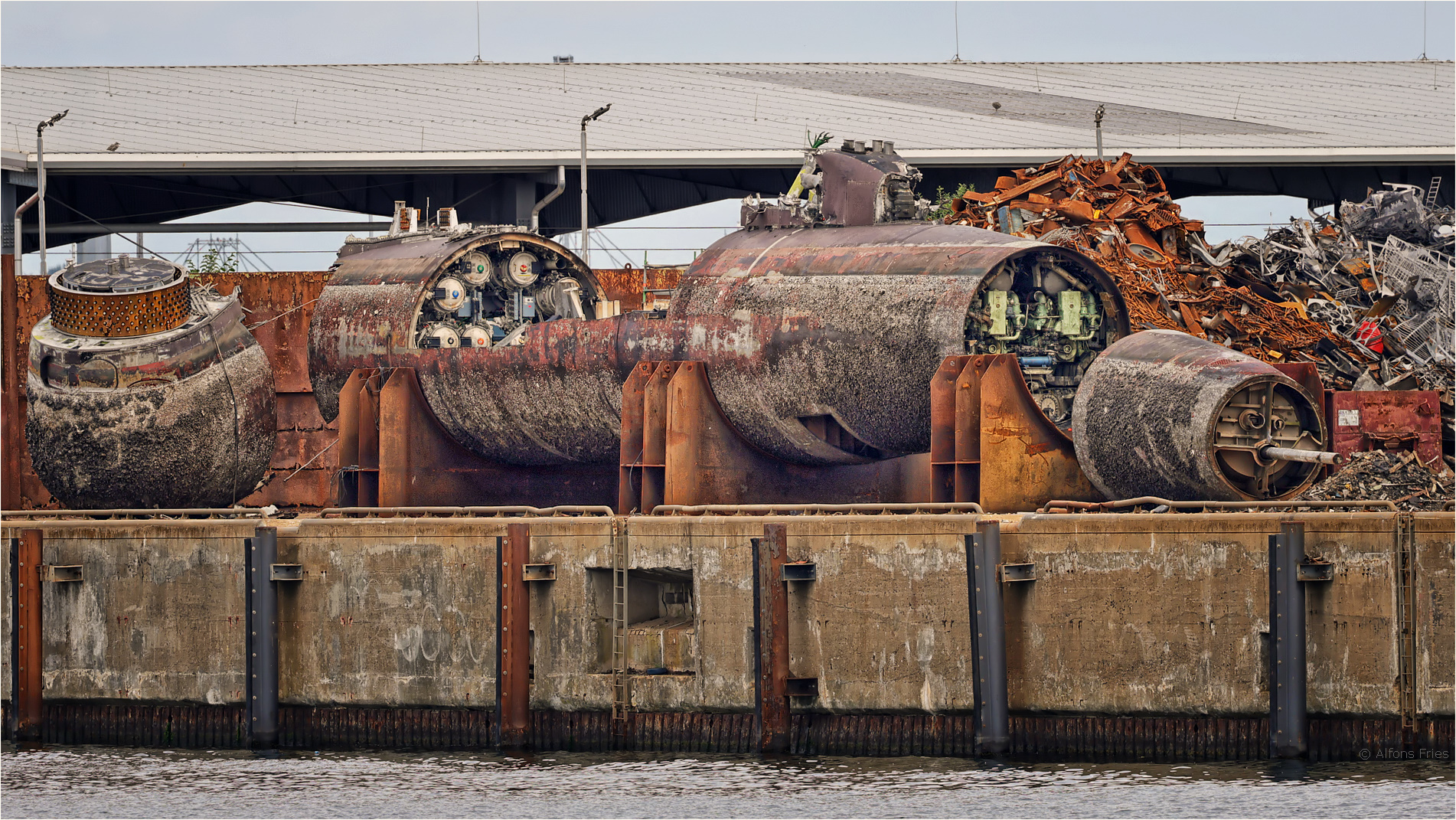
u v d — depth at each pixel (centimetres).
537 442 5294
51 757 4528
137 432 5419
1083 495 4484
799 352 4634
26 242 9488
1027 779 3934
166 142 9094
